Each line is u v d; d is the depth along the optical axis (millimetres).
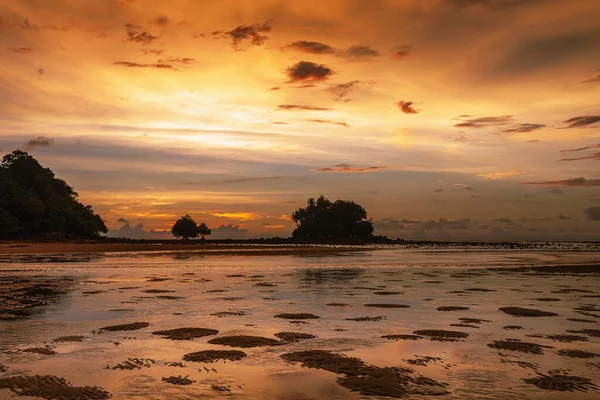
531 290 24109
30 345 11523
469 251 95875
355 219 178750
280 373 9266
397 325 14320
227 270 37656
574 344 11797
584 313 16656
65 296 20891
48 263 45562
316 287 25188
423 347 11461
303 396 7949
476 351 11055
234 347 11375
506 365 9844
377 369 9531
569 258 63188
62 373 9227
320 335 12828
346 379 8867
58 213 147875
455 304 18875
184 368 9586
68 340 12078
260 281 28469
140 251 78438
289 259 56781
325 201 184250
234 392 8148
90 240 146250
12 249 79938
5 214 132250
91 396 7941
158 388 8344
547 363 10008
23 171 156750
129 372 9305
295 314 16281
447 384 8578
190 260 52750
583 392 8188
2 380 8758
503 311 17094
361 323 14641
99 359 10242
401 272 36562
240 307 17875
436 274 34719
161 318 15398
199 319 15234
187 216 169375
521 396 7961
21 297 20531
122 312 16562
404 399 7809
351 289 24297
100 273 33906
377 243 175750
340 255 69688
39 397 7883
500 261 54500
